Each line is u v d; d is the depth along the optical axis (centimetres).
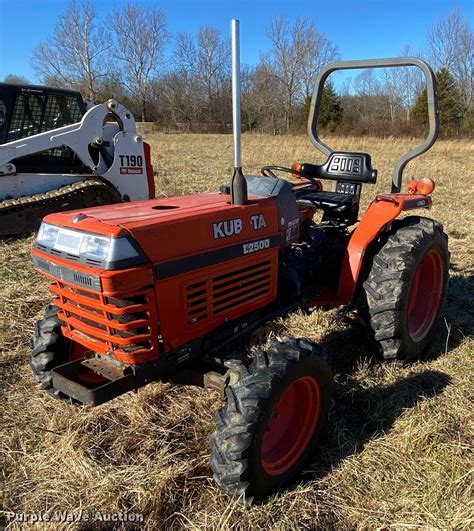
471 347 402
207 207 279
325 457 286
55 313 306
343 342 406
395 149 2331
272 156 1830
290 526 239
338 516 247
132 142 785
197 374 272
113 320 235
